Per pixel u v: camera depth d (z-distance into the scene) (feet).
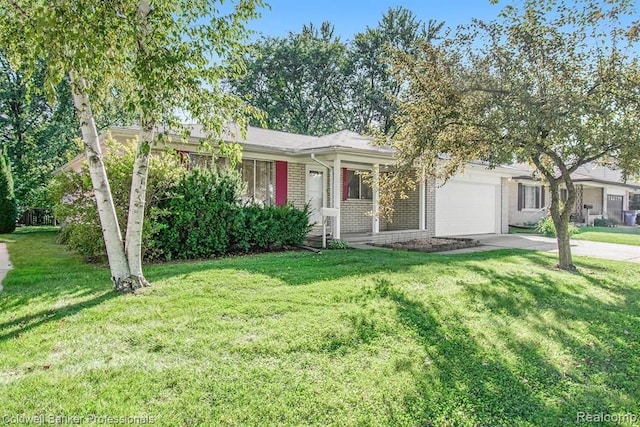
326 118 106.73
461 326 14.58
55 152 71.20
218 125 18.49
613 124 22.03
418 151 24.73
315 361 11.27
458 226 50.72
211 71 17.13
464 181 50.96
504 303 17.63
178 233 26.68
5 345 11.76
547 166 29.55
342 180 44.39
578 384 10.94
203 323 13.67
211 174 28.14
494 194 56.18
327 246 34.63
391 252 31.58
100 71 15.80
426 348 12.51
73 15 12.44
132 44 14.69
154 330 13.01
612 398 10.27
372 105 100.89
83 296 16.79
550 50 22.56
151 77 14.20
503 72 23.03
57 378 9.90
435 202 47.37
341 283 19.48
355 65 104.22
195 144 31.12
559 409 9.68
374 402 9.41
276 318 14.35
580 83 22.33
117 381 9.84
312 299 16.61
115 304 15.56
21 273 21.75
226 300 16.25
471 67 23.54
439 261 26.96
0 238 44.27
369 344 12.55
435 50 23.58
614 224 80.43
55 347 11.68
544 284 21.53
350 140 39.34
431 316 15.38
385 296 17.52
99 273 21.56
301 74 103.19
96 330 12.95
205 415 8.61
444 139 24.53
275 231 31.55
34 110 70.59
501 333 14.17
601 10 21.88
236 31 17.78
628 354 13.06
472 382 10.65
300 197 40.52
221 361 11.03
